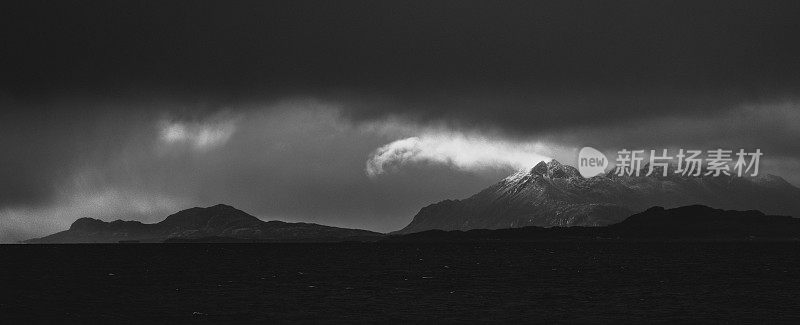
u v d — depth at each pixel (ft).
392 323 404.77
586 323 406.21
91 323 406.41
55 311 451.12
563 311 449.89
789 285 605.31
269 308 462.19
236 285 620.90
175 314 436.76
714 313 440.86
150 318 423.23
